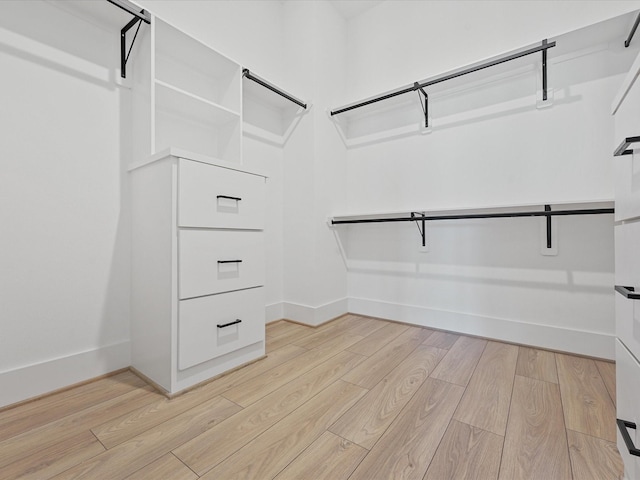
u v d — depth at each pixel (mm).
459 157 1726
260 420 918
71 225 1140
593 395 1051
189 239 1091
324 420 917
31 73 1052
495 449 791
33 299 1052
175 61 1466
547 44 1332
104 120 1229
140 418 927
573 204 1345
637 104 519
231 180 1230
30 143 1048
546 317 1482
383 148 2025
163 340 1086
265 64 1955
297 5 2012
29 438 834
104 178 1226
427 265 1846
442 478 698
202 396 1057
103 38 1227
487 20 1662
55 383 1084
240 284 1271
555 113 1453
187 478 698
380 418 928
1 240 992
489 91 1630
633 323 557
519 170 1546
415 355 1418
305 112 1945
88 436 843
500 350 1476
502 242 1602
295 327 1865
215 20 1668
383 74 2055
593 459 751
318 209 1920
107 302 1229
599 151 1358
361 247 2125
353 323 1945
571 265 1425
